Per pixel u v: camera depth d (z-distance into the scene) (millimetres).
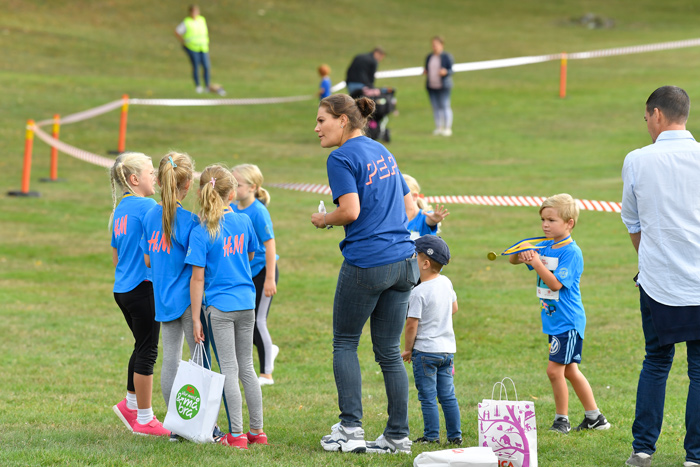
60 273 23859
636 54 65562
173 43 67500
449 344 11062
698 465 9477
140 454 9875
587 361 15898
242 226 11023
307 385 14836
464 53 68125
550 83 56281
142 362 11484
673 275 9438
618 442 10914
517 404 9508
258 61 63000
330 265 24547
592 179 33094
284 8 81250
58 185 34344
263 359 14797
